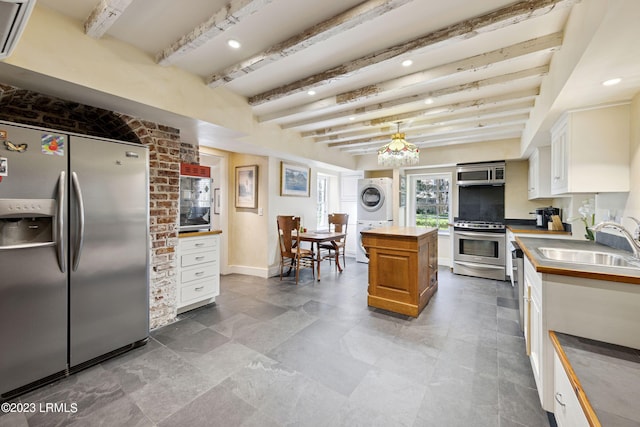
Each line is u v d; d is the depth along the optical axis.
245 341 2.39
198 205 3.29
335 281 4.28
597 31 1.20
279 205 4.68
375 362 2.08
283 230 4.27
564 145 2.26
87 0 1.56
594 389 0.96
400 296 2.99
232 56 2.12
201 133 2.91
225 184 4.68
